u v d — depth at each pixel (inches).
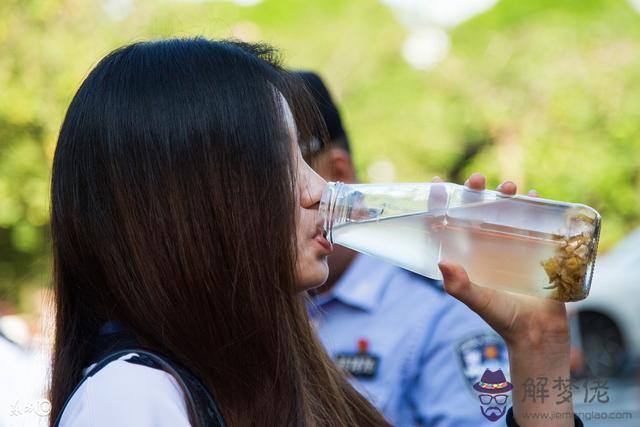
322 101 92.0
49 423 54.6
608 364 242.2
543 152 428.5
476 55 463.2
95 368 50.4
